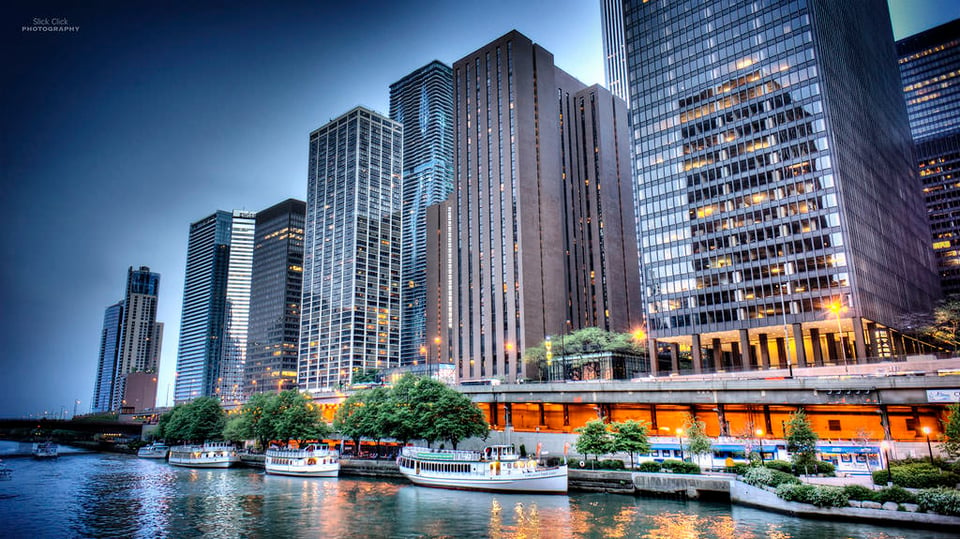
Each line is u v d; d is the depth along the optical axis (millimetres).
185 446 156875
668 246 146875
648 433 97938
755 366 130625
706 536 50344
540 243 198375
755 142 138125
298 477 105312
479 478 80688
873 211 142250
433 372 199500
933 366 95188
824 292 121938
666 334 142625
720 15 149875
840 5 155250
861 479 63312
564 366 162625
